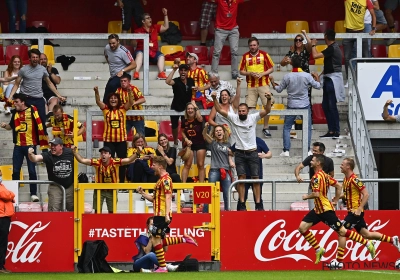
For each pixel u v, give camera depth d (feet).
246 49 216.33
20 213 142.20
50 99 180.55
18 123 159.63
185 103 168.86
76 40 214.48
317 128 191.62
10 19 209.77
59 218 142.41
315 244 139.85
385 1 231.91
